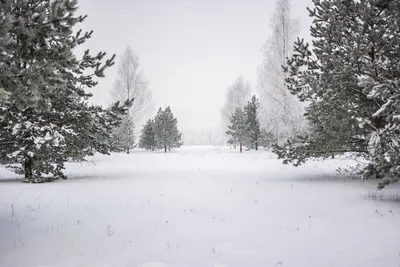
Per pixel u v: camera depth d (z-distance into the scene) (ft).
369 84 28.17
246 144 164.45
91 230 20.93
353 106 37.88
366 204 28.45
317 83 39.22
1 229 21.07
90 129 47.52
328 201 30.40
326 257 15.64
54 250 17.11
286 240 18.62
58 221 23.18
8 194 35.19
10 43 15.99
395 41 36.04
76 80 44.45
